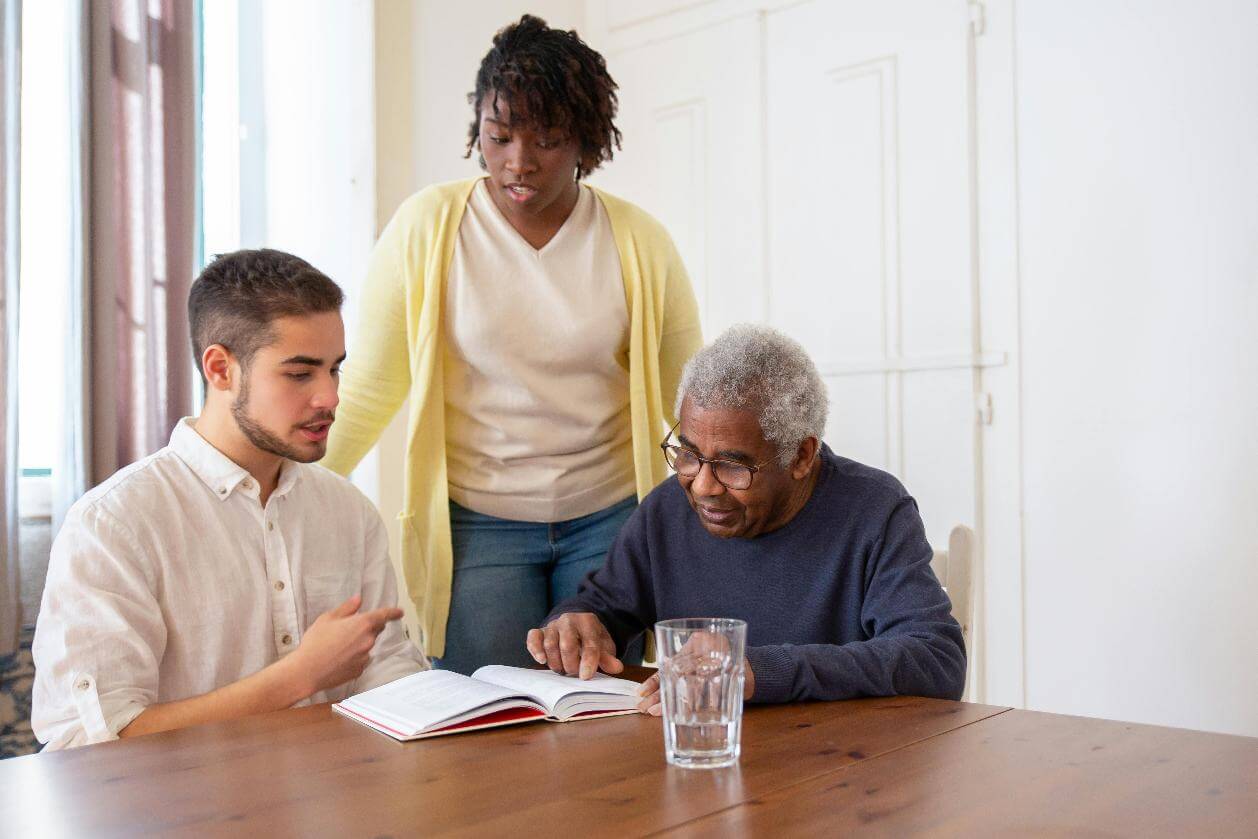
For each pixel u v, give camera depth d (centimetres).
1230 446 238
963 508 274
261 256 136
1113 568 254
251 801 82
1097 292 256
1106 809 77
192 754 96
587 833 74
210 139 280
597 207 176
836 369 296
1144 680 250
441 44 305
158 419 250
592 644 127
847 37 295
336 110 290
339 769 90
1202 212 242
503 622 175
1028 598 266
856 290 293
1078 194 259
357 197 287
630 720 108
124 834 75
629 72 343
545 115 155
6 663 229
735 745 90
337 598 147
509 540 176
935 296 279
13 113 223
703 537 144
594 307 173
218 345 133
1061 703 261
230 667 135
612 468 180
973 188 273
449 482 177
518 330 170
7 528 221
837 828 74
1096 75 256
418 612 176
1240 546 237
